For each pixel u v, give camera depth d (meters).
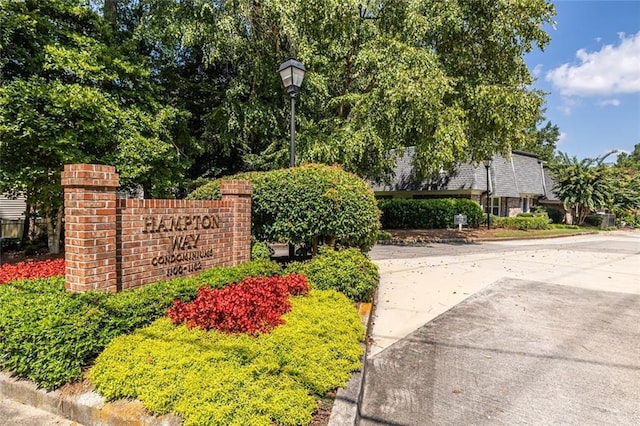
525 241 16.75
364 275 5.41
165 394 2.38
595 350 3.97
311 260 5.92
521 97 12.11
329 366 2.95
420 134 12.39
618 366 3.57
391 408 2.81
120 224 3.95
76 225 3.54
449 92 11.88
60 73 9.17
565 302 5.92
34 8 8.91
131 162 8.99
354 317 4.02
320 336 3.46
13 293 3.60
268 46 11.90
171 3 10.89
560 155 27.55
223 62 12.42
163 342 3.05
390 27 13.14
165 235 4.50
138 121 9.67
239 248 5.65
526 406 2.85
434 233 17.38
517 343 4.16
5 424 2.51
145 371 2.61
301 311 4.03
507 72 13.16
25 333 2.77
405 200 20.20
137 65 10.37
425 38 13.13
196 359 2.77
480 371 3.45
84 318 2.99
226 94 11.78
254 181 6.19
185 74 13.50
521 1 11.71
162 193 10.89
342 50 12.47
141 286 4.15
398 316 5.14
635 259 10.90
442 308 5.55
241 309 3.48
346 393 2.72
